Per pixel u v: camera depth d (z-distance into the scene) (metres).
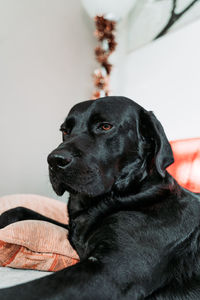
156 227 1.13
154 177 1.31
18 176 3.81
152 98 3.51
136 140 1.37
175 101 3.21
